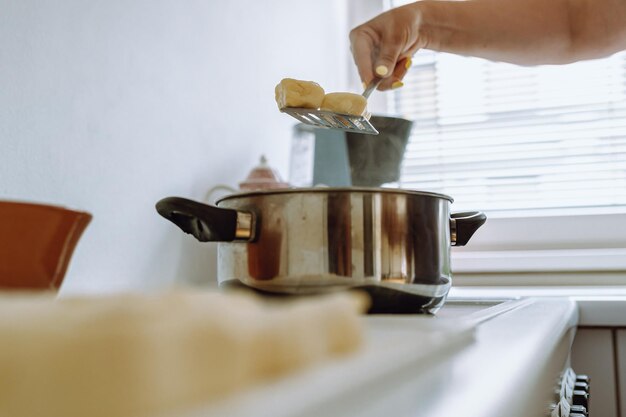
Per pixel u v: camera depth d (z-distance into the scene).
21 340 0.12
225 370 0.17
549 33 1.07
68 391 0.12
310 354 0.21
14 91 0.73
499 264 1.48
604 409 0.91
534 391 0.34
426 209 0.53
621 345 0.90
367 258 0.50
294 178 1.27
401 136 1.23
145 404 0.13
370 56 0.96
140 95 0.96
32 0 0.76
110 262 0.89
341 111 0.73
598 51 1.10
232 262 0.53
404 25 0.96
